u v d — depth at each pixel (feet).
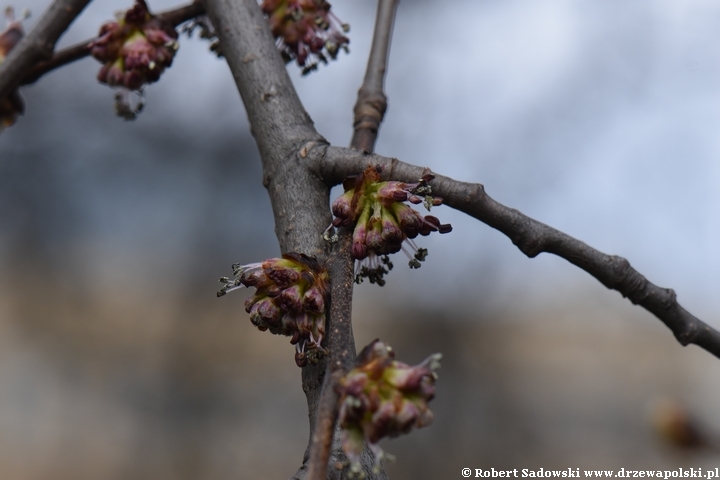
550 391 31.63
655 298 5.83
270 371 35.42
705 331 6.00
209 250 35.58
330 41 8.11
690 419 8.40
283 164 5.92
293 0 8.04
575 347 34.58
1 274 37.17
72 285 37.37
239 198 36.09
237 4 6.88
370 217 5.22
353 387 3.92
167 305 36.70
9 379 34.68
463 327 32.55
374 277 5.32
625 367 33.06
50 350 35.96
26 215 35.96
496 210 5.44
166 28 7.78
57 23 7.34
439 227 5.26
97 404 33.55
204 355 34.60
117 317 37.11
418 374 4.00
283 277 4.91
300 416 33.09
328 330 4.99
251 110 6.42
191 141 35.50
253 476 30.14
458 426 29.81
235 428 32.48
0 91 7.19
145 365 34.86
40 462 30.40
